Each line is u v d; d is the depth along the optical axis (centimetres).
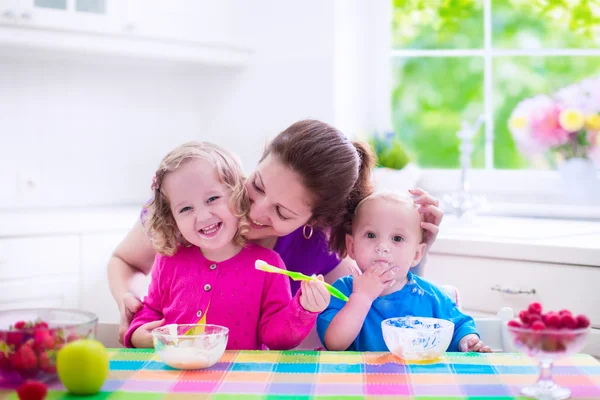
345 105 284
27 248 229
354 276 143
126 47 258
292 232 161
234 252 146
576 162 254
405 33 292
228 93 301
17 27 237
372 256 144
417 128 294
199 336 112
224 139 303
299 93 281
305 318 128
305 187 137
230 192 140
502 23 282
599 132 250
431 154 293
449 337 119
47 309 117
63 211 265
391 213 144
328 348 137
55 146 286
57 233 234
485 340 141
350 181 142
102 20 250
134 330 140
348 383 105
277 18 283
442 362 116
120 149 301
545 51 278
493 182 281
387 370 112
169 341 112
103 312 243
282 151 138
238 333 140
